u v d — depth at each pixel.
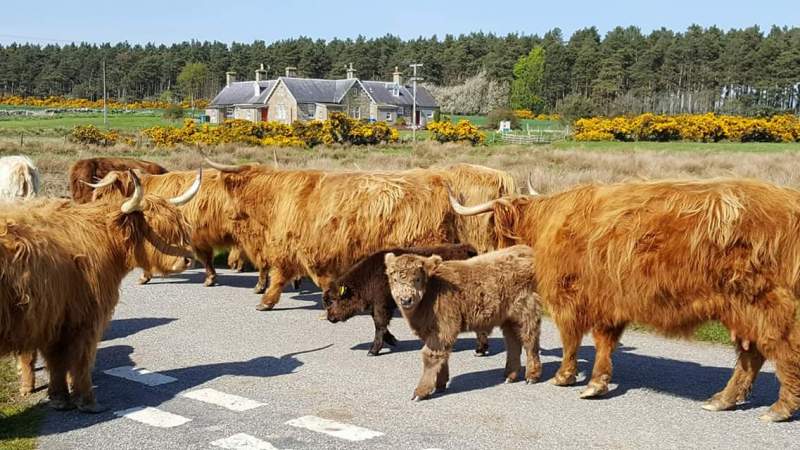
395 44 154.62
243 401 5.89
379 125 50.62
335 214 8.52
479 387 6.30
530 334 6.29
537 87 119.31
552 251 5.95
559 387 6.28
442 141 53.38
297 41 157.75
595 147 50.22
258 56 153.62
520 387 6.29
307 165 29.88
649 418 5.53
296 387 6.25
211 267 10.86
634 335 7.98
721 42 119.06
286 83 82.69
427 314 5.87
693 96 106.25
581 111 79.88
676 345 7.60
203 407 5.76
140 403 5.86
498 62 127.06
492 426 5.37
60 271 5.23
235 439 5.09
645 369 6.80
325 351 7.39
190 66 144.00
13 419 5.50
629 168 28.00
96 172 12.83
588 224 5.73
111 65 160.88
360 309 7.17
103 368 6.82
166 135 45.66
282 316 8.94
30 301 4.94
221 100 91.62
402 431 5.26
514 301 6.20
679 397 6.02
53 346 5.51
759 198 5.07
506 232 6.76
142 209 6.00
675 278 5.18
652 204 5.39
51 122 69.88
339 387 6.26
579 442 5.07
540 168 25.91
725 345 7.55
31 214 5.42
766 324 5.00
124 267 5.94
